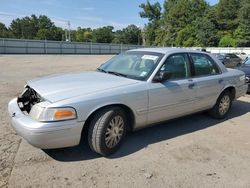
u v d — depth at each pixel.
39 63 24.00
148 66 4.84
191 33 77.44
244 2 71.56
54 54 45.78
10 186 3.34
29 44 44.41
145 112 4.55
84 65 22.92
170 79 4.97
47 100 3.79
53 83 4.39
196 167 4.00
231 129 5.65
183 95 5.10
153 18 97.94
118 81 4.52
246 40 65.38
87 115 3.87
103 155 4.18
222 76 6.04
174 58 5.12
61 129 3.67
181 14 83.44
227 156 4.39
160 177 3.69
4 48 41.34
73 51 51.22
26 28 113.50
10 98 7.83
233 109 7.31
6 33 111.56
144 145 4.67
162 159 4.20
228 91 6.30
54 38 103.81
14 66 19.84
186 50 5.48
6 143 4.53
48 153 4.21
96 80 4.55
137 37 111.19
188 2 82.94
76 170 3.77
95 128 4.01
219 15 75.56
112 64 5.44
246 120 6.31
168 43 85.94
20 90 9.20
